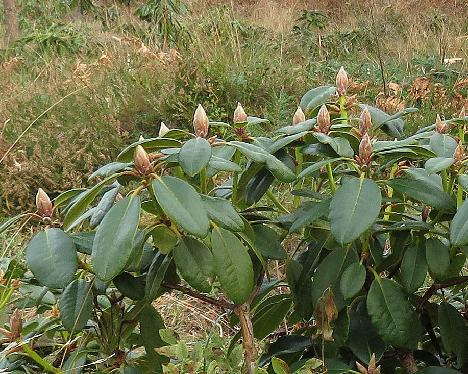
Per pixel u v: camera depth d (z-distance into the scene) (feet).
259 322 3.51
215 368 2.91
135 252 2.70
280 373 2.73
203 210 2.45
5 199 9.30
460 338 3.11
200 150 2.56
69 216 2.66
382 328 2.84
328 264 2.95
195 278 2.70
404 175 3.30
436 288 3.12
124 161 2.84
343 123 3.34
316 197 3.16
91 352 3.22
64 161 9.57
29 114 11.47
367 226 2.51
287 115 10.59
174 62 12.62
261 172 3.12
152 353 3.13
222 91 11.80
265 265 2.92
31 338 3.06
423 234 2.94
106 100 11.71
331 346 3.07
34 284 3.19
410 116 10.13
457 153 2.78
